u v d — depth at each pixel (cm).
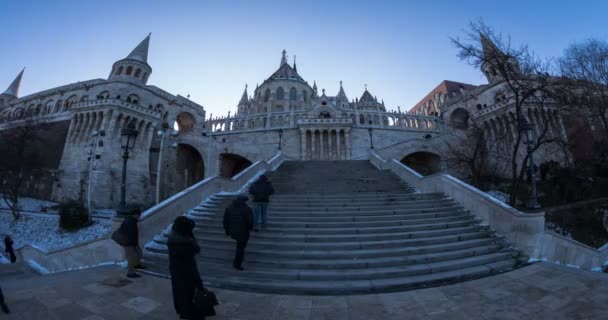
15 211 2641
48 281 596
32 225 2347
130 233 622
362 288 541
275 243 727
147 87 4497
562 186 2095
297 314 438
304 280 585
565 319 412
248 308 459
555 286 547
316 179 1662
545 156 2738
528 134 943
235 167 4206
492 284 566
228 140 3759
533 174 880
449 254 695
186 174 4075
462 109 4509
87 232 2156
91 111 3506
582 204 1669
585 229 1493
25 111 4859
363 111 4119
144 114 3750
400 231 824
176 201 973
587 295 498
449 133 3142
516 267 683
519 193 2248
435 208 1011
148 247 789
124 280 600
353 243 725
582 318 414
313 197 1104
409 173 1582
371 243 726
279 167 2162
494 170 2645
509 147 2931
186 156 4131
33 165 3378
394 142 3803
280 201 1073
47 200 3262
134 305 470
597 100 1884
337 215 923
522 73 1742
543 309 447
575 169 2127
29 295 511
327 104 4256
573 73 1962
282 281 575
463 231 855
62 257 946
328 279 584
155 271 670
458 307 459
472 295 511
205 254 709
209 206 1080
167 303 481
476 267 659
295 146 3719
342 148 3700
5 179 3027
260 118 4350
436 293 522
